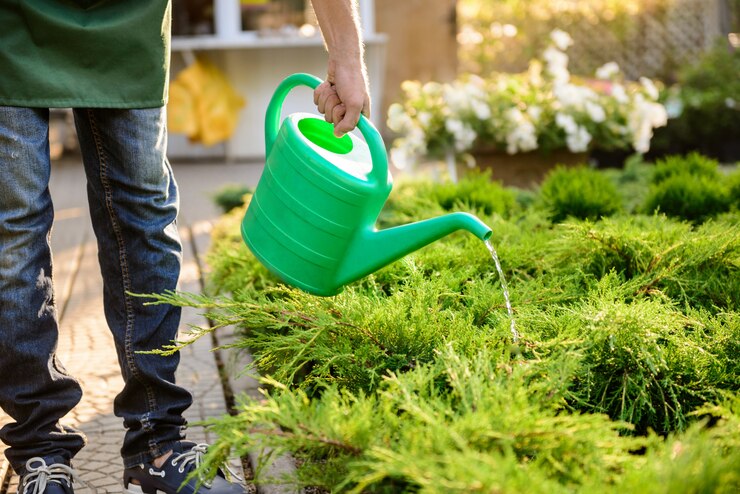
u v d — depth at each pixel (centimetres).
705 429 168
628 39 892
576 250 233
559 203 312
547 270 232
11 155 157
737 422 131
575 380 169
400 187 392
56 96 158
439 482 111
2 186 157
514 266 235
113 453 201
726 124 722
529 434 125
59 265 393
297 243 157
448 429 123
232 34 784
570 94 449
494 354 159
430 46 853
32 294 162
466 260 233
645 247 224
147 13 163
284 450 132
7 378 164
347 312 176
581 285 221
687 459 115
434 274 210
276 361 183
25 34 157
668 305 187
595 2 892
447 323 176
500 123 444
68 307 328
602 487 117
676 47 893
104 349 277
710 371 170
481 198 321
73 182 650
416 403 139
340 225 154
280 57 780
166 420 172
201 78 745
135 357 170
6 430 168
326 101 160
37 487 164
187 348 276
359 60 158
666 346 180
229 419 135
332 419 133
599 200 310
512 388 137
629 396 170
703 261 219
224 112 750
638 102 464
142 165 165
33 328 163
